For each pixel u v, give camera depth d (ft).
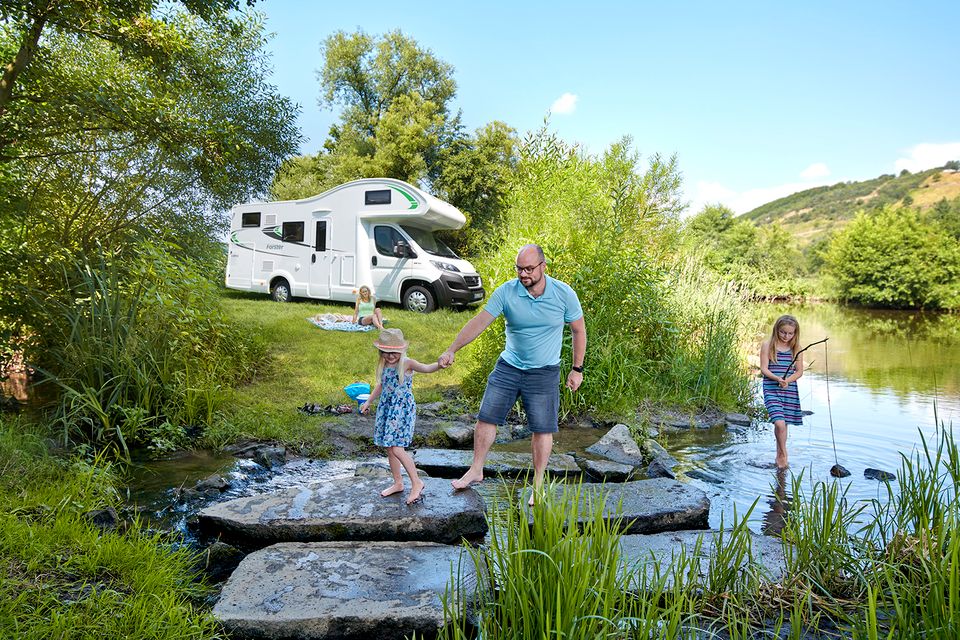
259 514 11.82
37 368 17.15
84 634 7.36
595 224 26.32
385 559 10.28
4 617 7.20
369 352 29.43
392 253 44.83
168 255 21.58
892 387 29.17
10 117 18.94
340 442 17.95
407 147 85.05
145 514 12.41
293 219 48.47
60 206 23.85
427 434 19.04
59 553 9.20
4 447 13.03
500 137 83.97
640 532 12.29
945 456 17.56
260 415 19.06
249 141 29.17
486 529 12.28
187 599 9.08
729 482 15.61
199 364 20.39
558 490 13.80
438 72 97.66
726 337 27.32
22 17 17.94
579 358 13.19
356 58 96.37
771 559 10.71
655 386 24.99
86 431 16.81
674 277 30.42
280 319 36.35
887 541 10.98
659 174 35.86
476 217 82.84
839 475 15.93
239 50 30.45
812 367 35.37
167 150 21.48
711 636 8.07
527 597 7.30
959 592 7.22
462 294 44.11
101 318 18.11
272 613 8.48
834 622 8.79
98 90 18.97
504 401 13.20
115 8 18.81
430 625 8.46
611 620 7.04
